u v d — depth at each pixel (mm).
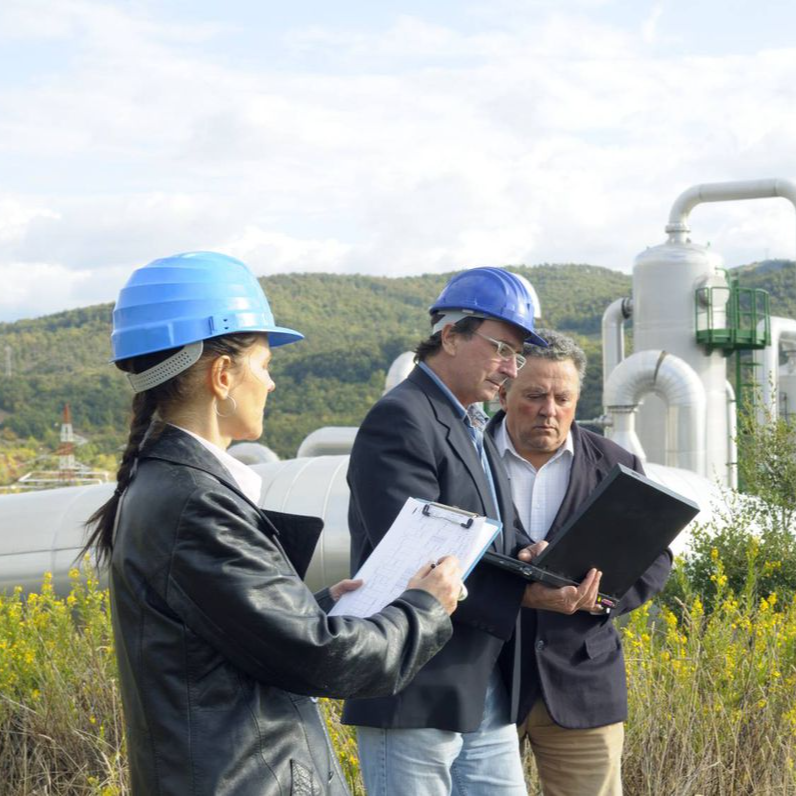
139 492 2221
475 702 3250
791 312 55281
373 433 3297
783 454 8039
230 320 2320
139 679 2186
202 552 2146
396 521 2816
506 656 3488
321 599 2725
